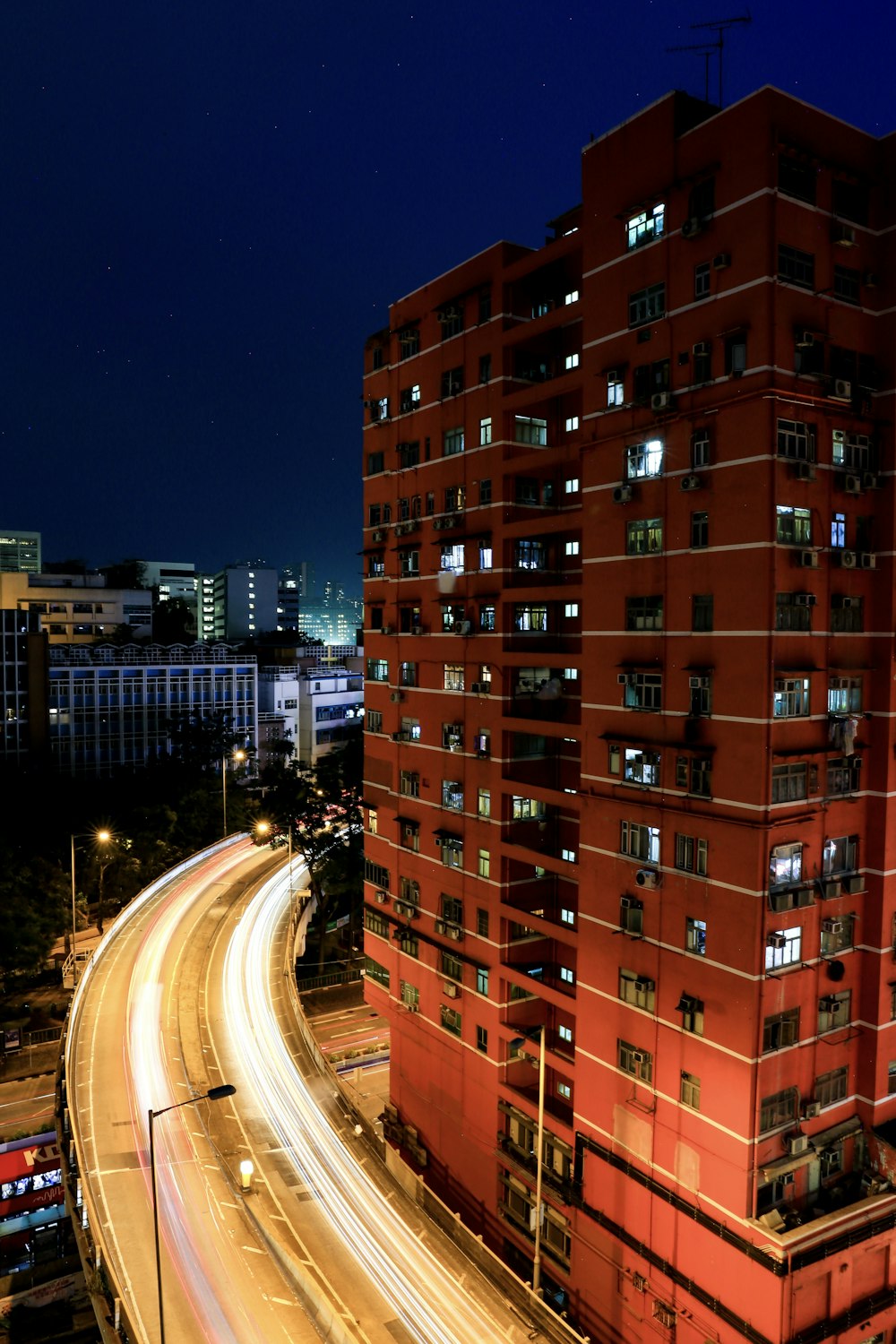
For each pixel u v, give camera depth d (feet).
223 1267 106.73
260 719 385.09
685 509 96.53
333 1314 97.45
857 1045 99.91
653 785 101.65
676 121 96.78
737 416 90.27
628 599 104.58
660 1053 100.99
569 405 130.00
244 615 645.92
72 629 391.45
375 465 158.30
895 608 95.91
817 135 90.27
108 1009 174.70
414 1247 111.34
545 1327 99.04
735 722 91.56
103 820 252.21
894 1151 95.50
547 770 132.26
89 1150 128.16
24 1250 169.17
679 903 98.17
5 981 213.46
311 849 227.61
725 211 91.04
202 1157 128.16
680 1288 98.02
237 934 215.72
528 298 128.06
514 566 128.47
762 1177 91.20
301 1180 124.06
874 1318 95.61
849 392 91.50
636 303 102.78
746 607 89.86
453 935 137.08
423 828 145.79
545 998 120.26
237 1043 161.99
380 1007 159.12
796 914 93.30
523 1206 127.54
